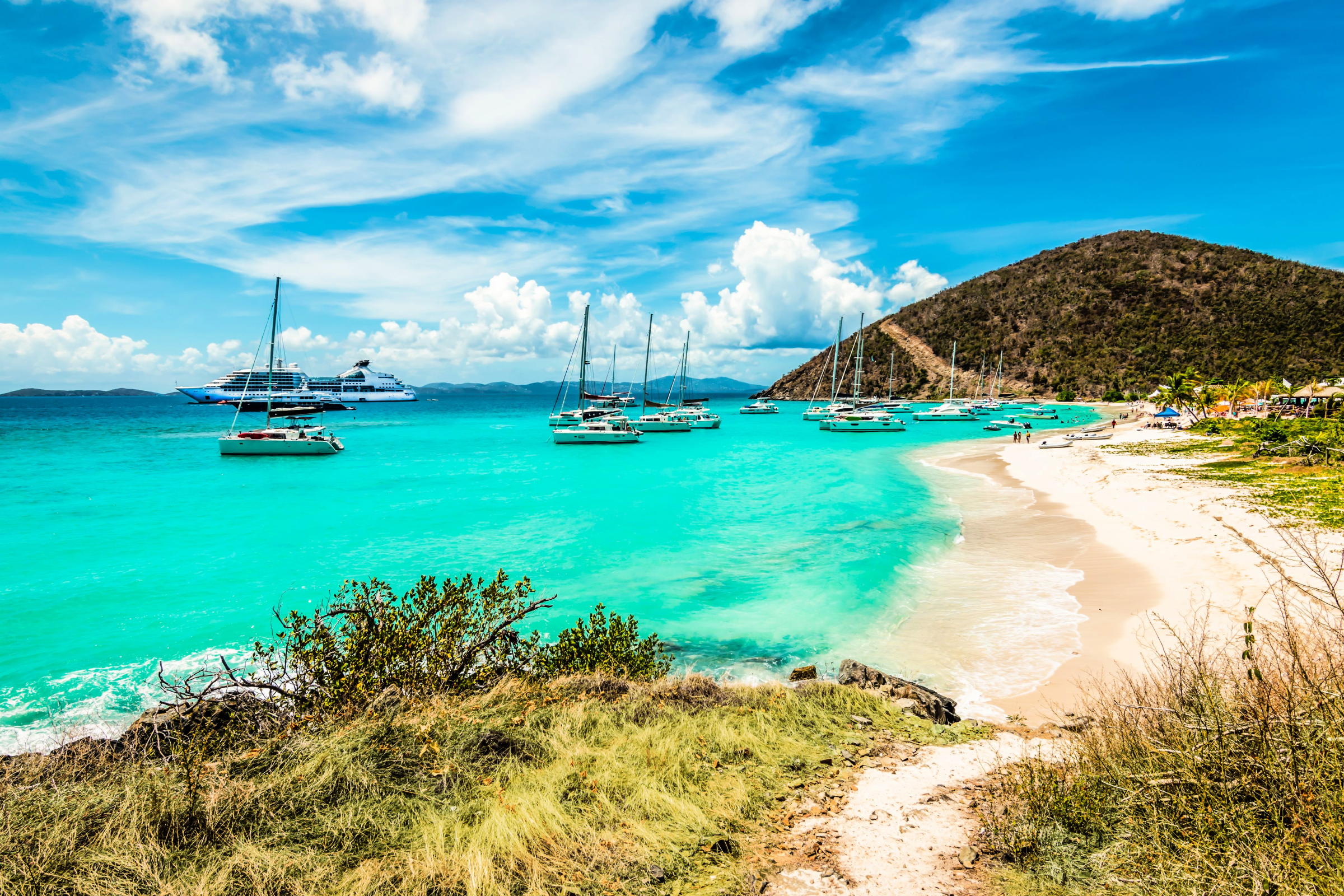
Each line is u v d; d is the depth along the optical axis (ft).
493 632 24.08
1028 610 40.86
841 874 11.86
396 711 18.74
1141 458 109.70
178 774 14.15
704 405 399.44
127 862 10.87
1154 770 12.92
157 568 57.57
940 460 146.30
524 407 587.68
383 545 65.62
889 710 23.27
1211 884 9.82
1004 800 14.46
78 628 42.14
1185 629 33.19
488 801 14.19
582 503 90.99
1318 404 146.41
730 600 46.55
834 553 59.72
